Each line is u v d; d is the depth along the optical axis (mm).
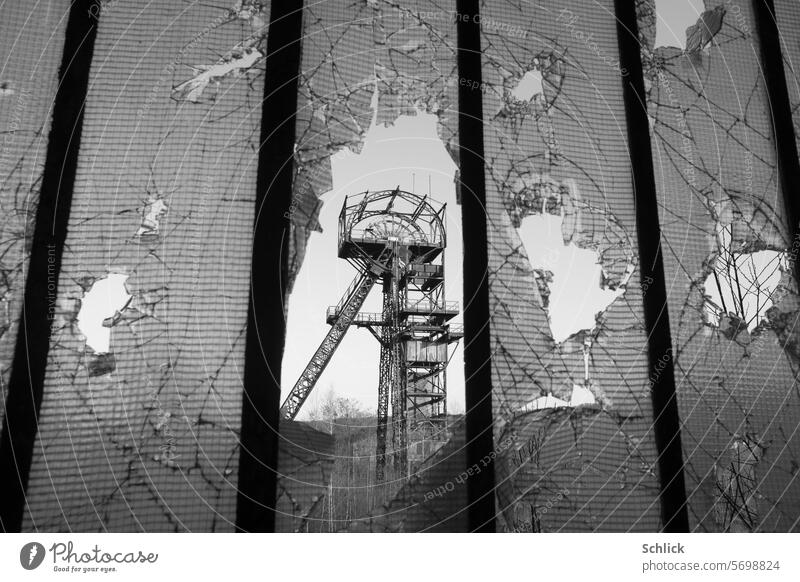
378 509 3340
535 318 3547
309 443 3428
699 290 3662
